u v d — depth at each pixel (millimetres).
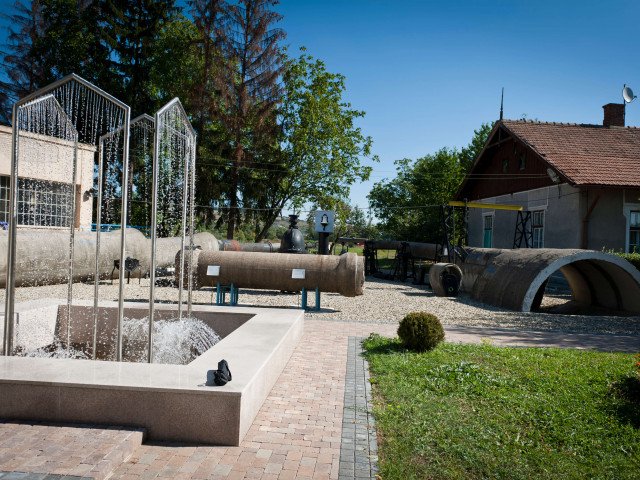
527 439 4309
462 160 45688
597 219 18594
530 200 22172
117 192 27141
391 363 6660
